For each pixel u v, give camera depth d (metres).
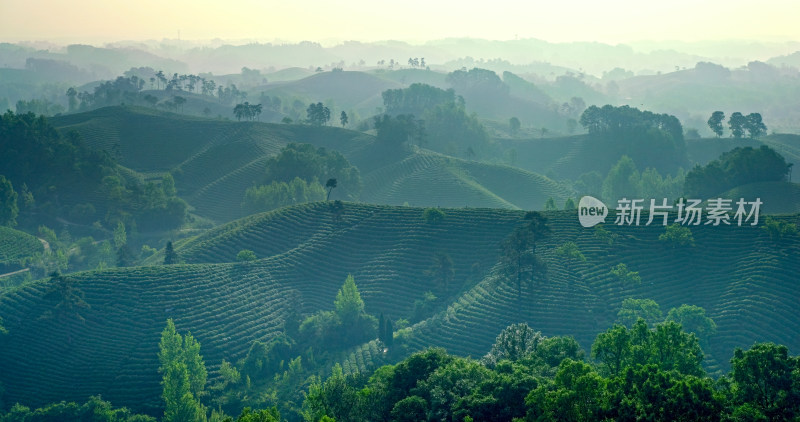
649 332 78.12
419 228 160.88
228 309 134.88
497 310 126.44
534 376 72.25
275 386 115.69
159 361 117.69
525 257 128.38
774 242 134.38
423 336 124.12
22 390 113.44
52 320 127.81
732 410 59.28
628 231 148.12
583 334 119.56
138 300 133.12
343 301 131.25
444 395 70.56
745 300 121.00
